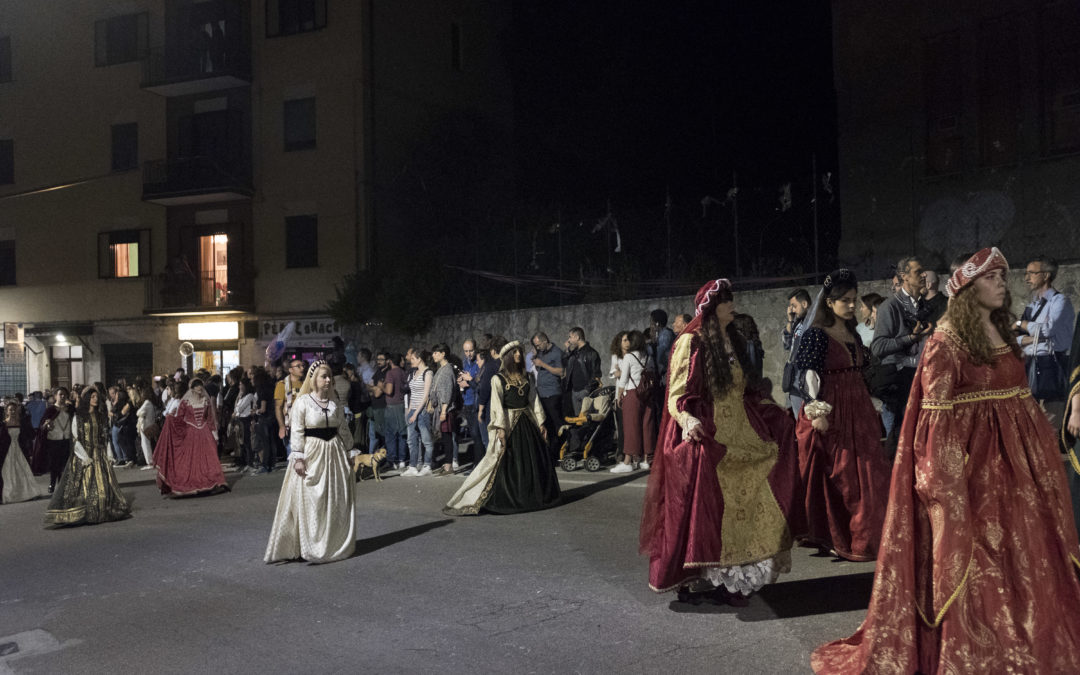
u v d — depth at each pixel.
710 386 4.98
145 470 17.22
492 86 29.56
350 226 24.55
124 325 27.75
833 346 5.73
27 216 29.09
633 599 5.45
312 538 7.15
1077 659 3.45
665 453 5.18
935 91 15.48
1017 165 14.46
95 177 28.11
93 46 28.11
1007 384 3.72
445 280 19.89
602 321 15.41
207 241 26.77
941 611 3.58
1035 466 3.66
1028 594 3.52
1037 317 8.21
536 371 12.12
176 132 26.84
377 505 10.03
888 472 5.66
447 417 12.38
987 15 14.79
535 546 7.20
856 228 16.38
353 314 21.19
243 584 6.59
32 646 5.34
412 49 26.33
